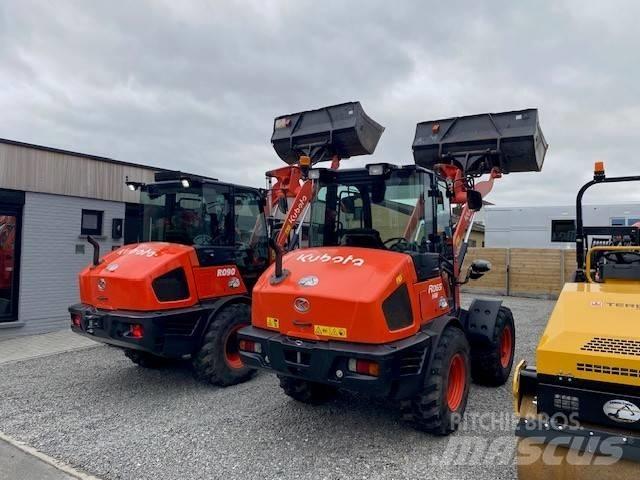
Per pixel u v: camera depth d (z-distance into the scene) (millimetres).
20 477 3432
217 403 4910
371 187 4602
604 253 4352
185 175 5629
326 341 3586
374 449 3789
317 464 3551
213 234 5773
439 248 4508
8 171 8133
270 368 3832
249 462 3600
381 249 4246
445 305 4504
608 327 2834
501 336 5406
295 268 4031
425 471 3420
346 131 6691
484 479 3297
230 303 5672
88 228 9438
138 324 4832
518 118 6332
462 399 4238
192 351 5250
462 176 5328
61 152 8875
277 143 7438
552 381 2832
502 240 15484
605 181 4121
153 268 5047
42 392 5320
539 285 14617
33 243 8547
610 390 2666
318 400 4805
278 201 6277
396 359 3459
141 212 6230
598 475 2582
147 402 4965
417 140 6969
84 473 3473
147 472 3473
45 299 8703
